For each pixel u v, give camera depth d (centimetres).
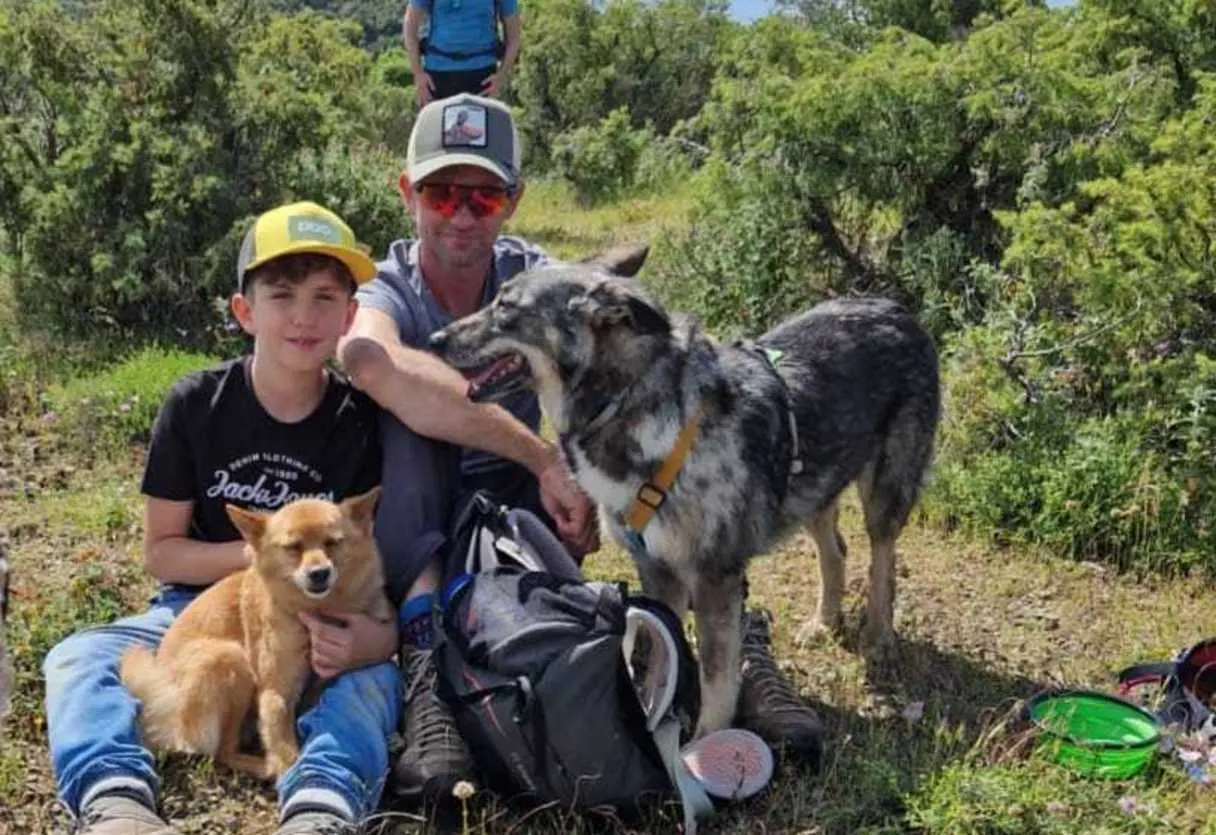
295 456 275
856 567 351
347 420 278
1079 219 449
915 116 482
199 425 272
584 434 270
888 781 255
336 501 277
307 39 668
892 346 310
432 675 257
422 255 302
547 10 1362
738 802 255
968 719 285
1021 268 422
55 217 484
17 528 340
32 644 280
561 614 250
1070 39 543
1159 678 291
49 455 386
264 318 265
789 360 296
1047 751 263
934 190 492
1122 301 376
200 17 514
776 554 357
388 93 1170
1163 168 376
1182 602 333
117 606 301
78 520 345
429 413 275
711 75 1365
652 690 254
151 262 486
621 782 247
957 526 367
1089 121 472
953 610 329
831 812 253
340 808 239
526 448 285
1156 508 348
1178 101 505
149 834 233
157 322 491
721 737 263
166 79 512
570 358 267
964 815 245
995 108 467
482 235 297
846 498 387
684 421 267
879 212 508
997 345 392
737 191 516
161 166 486
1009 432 383
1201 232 370
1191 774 261
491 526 269
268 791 254
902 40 568
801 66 567
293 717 258
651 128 1052
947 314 450
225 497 275
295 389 271
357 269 268
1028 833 245
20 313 492
